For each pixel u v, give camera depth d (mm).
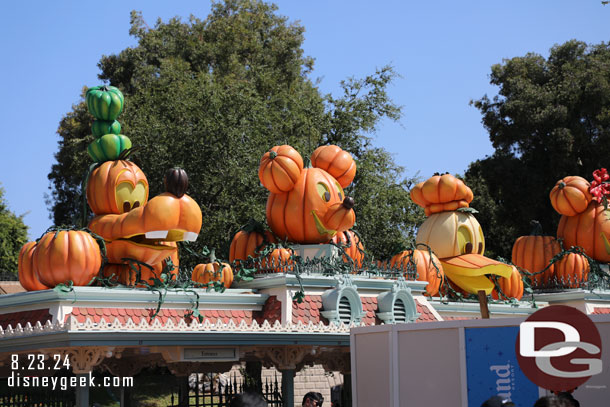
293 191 17703
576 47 42875
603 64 40906
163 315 14703
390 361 9969
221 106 32594
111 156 16703
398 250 19734
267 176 17703
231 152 31812
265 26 49719
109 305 14117
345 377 18391
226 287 17484
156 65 44812
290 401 15594
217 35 45656
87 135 41688
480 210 44094
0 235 44844
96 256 14359
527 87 40875
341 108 33844
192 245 31219
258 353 16203
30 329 12867
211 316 15516
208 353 14531
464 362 9312
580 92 39750
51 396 14711
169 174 15188
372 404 10234
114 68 46438
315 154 18609
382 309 17344
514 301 21922
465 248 21078
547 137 40281
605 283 23453
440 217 21281
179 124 32906
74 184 47094
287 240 17922
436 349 9602
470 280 21000
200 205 32094
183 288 15195
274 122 33844
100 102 16828
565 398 6875
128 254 15773
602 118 39125
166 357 14102
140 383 27375
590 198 23906
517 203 40875
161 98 33438
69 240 14125
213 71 42844
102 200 16109
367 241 32625
